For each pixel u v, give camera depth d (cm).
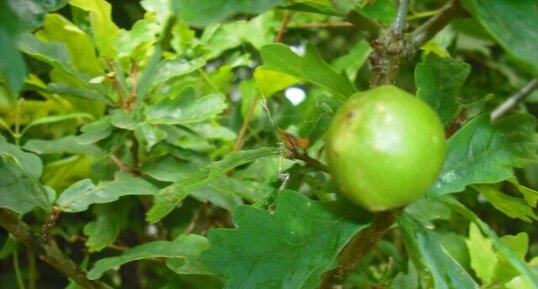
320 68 31
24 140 38
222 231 26
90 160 36
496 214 47
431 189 26
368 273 37
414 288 34
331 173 24
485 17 23
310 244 26
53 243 35
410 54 27
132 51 34
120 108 33
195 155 34
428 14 36
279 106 42
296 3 28
